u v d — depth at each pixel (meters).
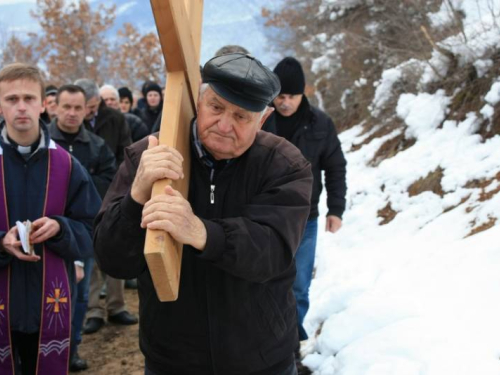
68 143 4.57
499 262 3.40
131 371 4.48
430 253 4.11
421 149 6.04
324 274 5.01
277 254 1.99
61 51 28.81
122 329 5.30
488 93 5.46
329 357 3.53
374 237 5.19
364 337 3.33
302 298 3.94
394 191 5.79
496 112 5.41
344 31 10.72
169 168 1.76
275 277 2.20
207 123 1.94
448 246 3.90
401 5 9.16
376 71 10.45
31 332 2.87
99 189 4.62
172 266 1.69
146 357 2.26
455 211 4.59
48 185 2.95
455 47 6.21
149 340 2.21
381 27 10.23
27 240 2.73
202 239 1.80
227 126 1.92
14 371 2.86
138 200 1.84
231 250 1.88
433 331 3.06
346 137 9.88
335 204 4.20
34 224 2.82
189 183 2.13
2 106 2.87
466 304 3.20
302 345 4.05
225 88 1.88
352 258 4.95
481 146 5.31
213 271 2.10
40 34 29.31
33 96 2.89
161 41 1.90
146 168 1.76
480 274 3.37
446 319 3.14
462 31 6.09
